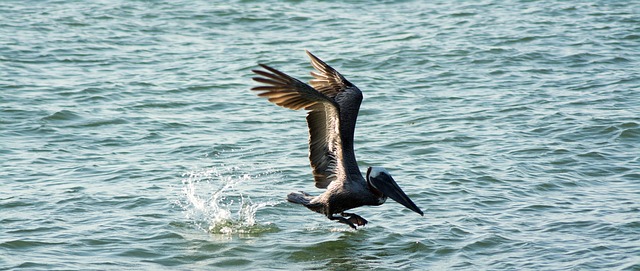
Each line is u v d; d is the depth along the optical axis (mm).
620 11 30375
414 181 15023
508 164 16016
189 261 11695
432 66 24031
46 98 20641
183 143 17531
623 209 13594
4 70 23016
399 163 16172
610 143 17344
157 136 18047
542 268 11320
